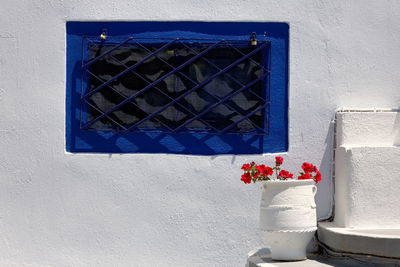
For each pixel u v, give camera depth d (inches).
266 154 243.1
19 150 242.2
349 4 245.8
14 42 243.9
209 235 240.2
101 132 243.8
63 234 240.4
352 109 243.3
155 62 244.7
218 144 243.8
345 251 211.0
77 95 244.8
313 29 245.0
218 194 241.3
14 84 243.1
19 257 240.1
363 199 225.5
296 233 218.1
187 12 243.4
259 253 240.2
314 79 244.5
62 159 242.1
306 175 223.8
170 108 244.2
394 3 246.7
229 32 244.4
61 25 244.4
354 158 225.8
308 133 243.8
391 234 206.8
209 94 243.9
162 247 239.8
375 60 245.6
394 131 237.5
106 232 240.2
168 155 242.1
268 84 244.7
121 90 244.4
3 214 241.0
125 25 244.7
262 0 243.8
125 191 241.1
